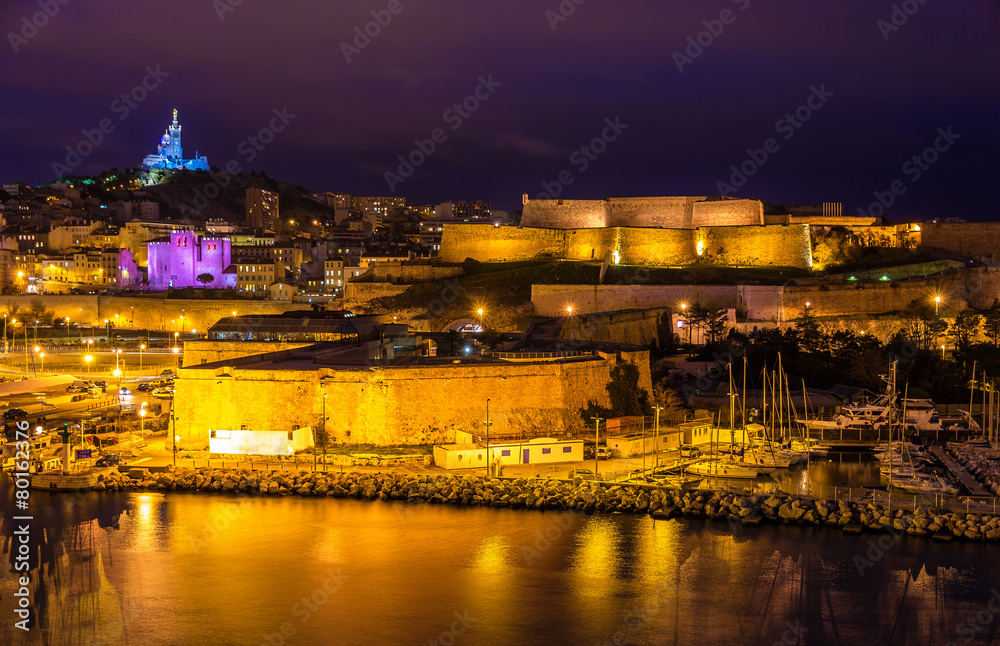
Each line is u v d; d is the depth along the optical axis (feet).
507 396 346.33
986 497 282.97
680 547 252.42
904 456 329.72
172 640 205.26
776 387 424.46
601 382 371.15
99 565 238.89
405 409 334.24
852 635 208.23
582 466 314.35
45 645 203.10
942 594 225.76
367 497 286.46
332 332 419.13
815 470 319.27
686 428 350.84
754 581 232.32
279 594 224.94
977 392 421.18
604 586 229.86
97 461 310.24
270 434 321.52
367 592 226.58
